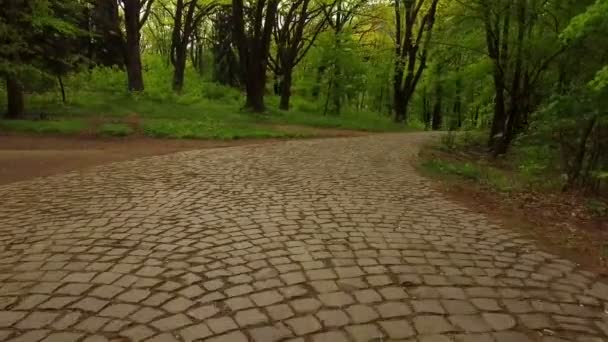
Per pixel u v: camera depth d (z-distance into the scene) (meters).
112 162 9.81
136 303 3.27
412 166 10.53
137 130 15.82
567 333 3.10
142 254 4.23
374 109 40.09
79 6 19.88
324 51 27.50
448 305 3.40
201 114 20.25
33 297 3.36
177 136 15.30
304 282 3.69
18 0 16.33
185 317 3.09
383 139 17.75
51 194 6.68
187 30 29.58
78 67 21.47
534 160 9.77
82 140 14.38
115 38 28.05
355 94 30.16
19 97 17.20
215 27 39.53
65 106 19.42
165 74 31.31
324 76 28.11
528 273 4.14
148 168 9.01
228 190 7.03
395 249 4.59
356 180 8.32
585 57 10.12
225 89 29.95
